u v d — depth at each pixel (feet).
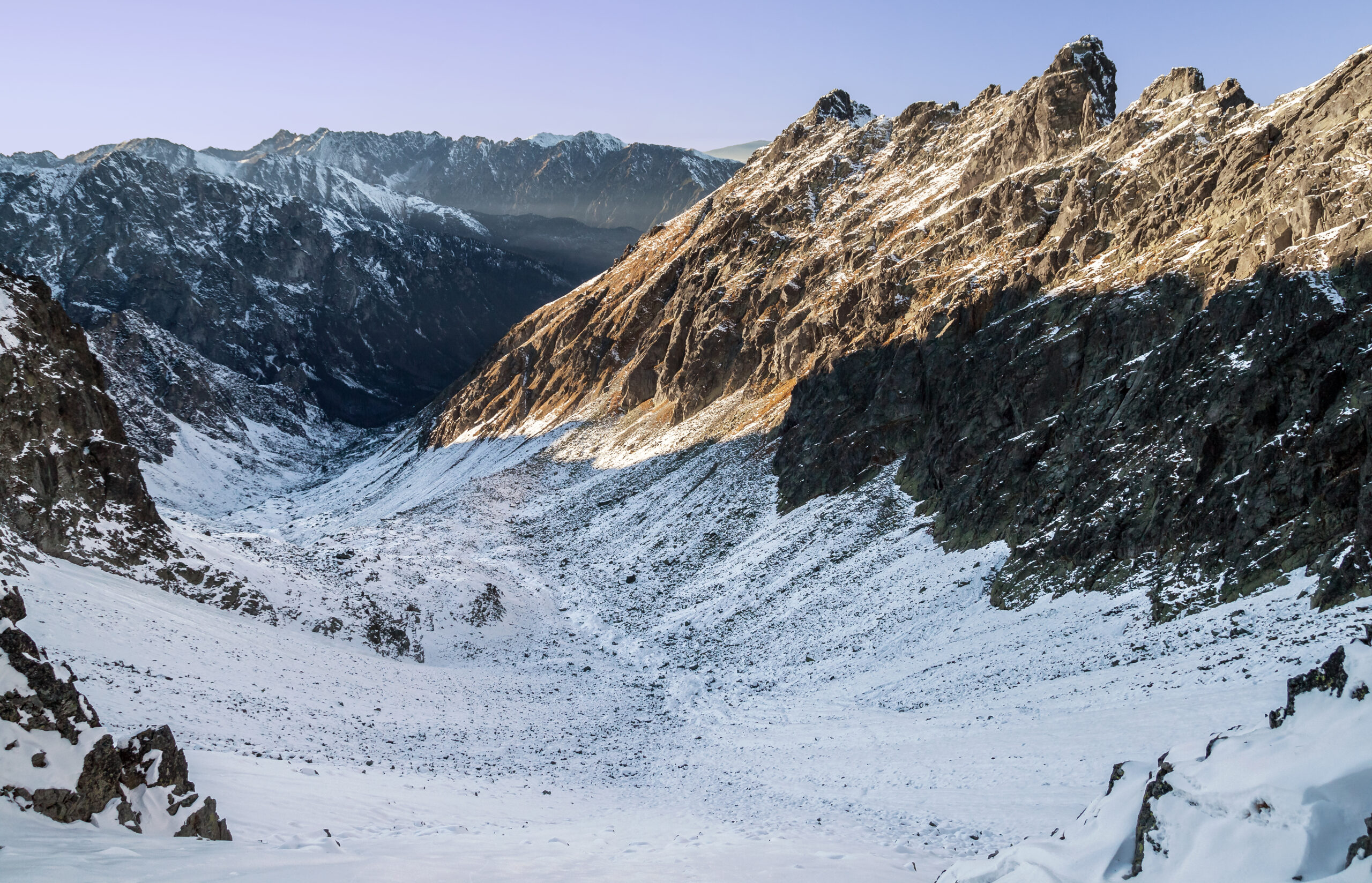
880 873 61.87
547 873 58.29
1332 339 159.74
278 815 73.72
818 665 197.88
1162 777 39.22
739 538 299.58
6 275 209.97
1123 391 206.18
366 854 61.16
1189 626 139.13
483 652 244.01
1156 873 35.94
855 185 502.38
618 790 119.34
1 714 59.06
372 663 196.95
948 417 258.16
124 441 209.46
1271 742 37.96
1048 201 309.01
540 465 481.46
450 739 146.10
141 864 51.19
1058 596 175.32
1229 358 180.14
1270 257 197.26
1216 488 161.07
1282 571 138.72
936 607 198.80
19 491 171.12
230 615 191.31
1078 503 189.26
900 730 139.74
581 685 211.20
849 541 255.09
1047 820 80.74
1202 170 253.44
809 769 125.39
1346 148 206.08
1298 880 31.63
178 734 104.32
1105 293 237.66
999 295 279.90
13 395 181.57
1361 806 33.04
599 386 540.11
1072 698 130.62
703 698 193.57
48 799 57.21
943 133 476.54
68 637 132.16
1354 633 107.04
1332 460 143.13
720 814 97.19
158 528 197.98
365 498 618.85
